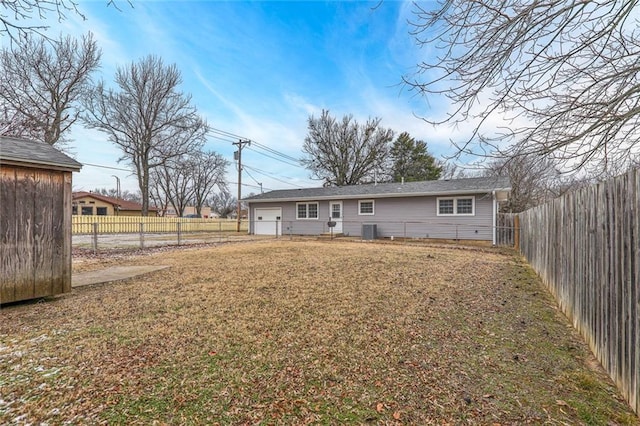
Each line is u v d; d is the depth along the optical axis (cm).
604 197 265
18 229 447
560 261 424
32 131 1299
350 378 244
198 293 491
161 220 2339
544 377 245
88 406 209
